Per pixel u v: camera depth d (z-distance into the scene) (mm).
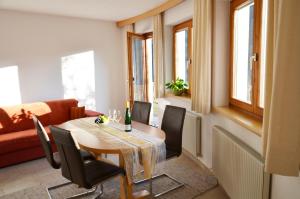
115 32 5551
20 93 4484
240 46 2789
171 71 4539
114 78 5664
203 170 3260
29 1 3770
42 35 4625
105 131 2680
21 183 2998
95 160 2596
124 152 2109
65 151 2043
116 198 2627
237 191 2141
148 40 5375
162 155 2318
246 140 2197
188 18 3828
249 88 2555
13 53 4355
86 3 3930
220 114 2855
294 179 1519
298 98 1203
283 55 1196
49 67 4762
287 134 1241
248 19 2594
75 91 5148
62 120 4453
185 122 3615
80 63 5145
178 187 2812
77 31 5035
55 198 2641
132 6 4145
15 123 3932
